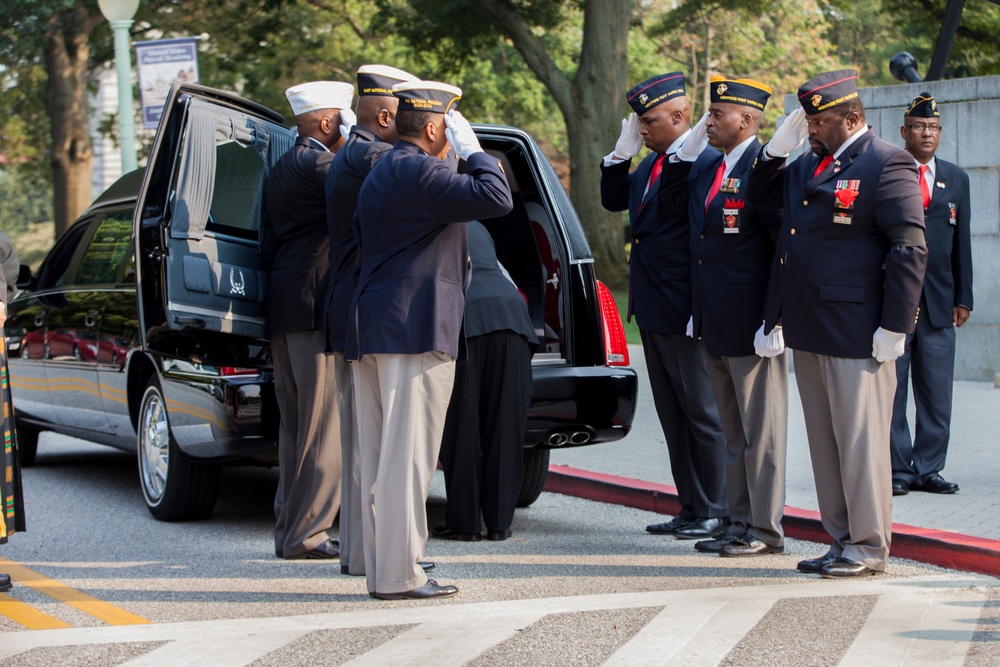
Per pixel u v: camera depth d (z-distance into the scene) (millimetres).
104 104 55000
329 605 6539
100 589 7008
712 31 48531
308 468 7688
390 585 6543
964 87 14414
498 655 5582
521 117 50312
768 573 7105
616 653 5590
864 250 6777
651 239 8055
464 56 37000
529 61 31562
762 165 7070
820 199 6836
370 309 6359
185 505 8883
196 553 7945
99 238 10320
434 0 34500
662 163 7930
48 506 9734
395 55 45281
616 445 11523
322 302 7488
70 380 10297
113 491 10438
